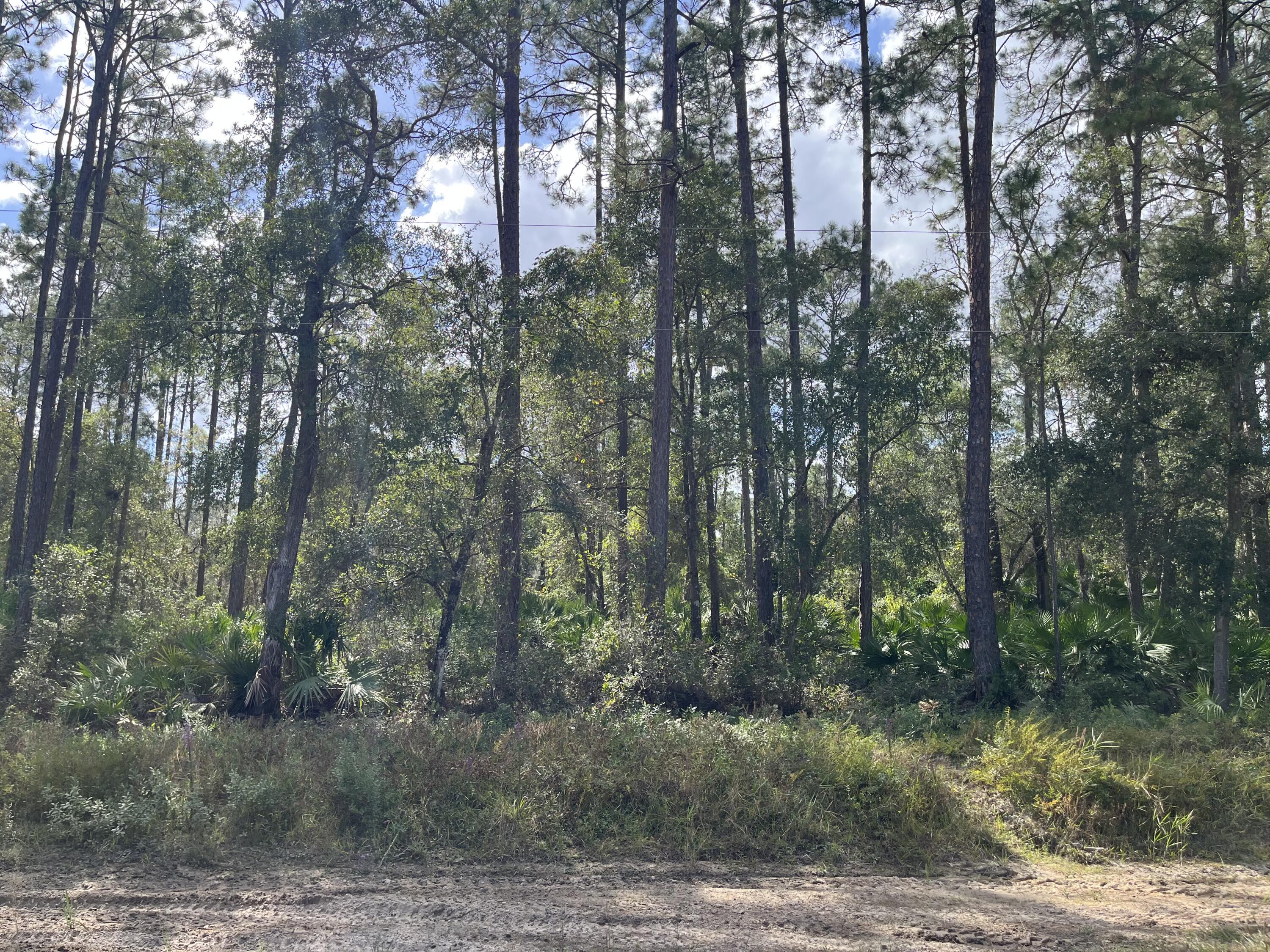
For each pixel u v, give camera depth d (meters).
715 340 19.81
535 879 6.64
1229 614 14.06
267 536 16.81
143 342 14.35
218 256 12.59
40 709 13.26
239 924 5.62
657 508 16.86
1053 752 9.21
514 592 14.78
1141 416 14.50
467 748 9.02
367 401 12.78
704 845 7.41
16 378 35.84
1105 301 15.22
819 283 19.47
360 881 6.50
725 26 19.00
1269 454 13.84
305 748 9.22
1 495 31.39
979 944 5.52
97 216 22.44
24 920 5.68
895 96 18.70
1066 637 15.78
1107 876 7.21
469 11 14.59
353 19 13.52
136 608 16.97
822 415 16.95
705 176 19.08
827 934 5.60
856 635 18.17
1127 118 14.48
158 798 7.55
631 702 13.52
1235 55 16.69
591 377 16.64
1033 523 20.25
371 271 13.16
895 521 18.25
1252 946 5.36
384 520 12.75
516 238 17.12
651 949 5.25
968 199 19.91
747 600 20.94
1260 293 13.82
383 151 14.15
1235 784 8.84
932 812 8.04
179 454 22.92
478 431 13.61
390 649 13.08
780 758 8.66
